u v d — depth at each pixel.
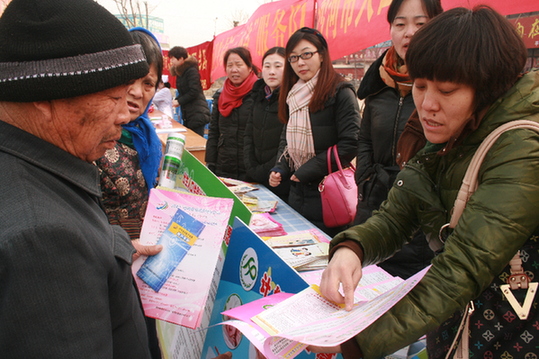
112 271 0.60
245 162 2.68
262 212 1.88
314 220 2.18
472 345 0.74
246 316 0.66
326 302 0.71
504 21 0.63
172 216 0.96
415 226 0.92
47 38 0.50
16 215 0.48
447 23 0.64
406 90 1.55
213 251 0.90
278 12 3.95
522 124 0.64
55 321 0.47
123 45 0.56
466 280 0.61
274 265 0.85
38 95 0.51
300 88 2.12
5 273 0.46
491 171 0.65
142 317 0.74
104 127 0.59
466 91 0.65
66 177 0.58
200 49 7.62
